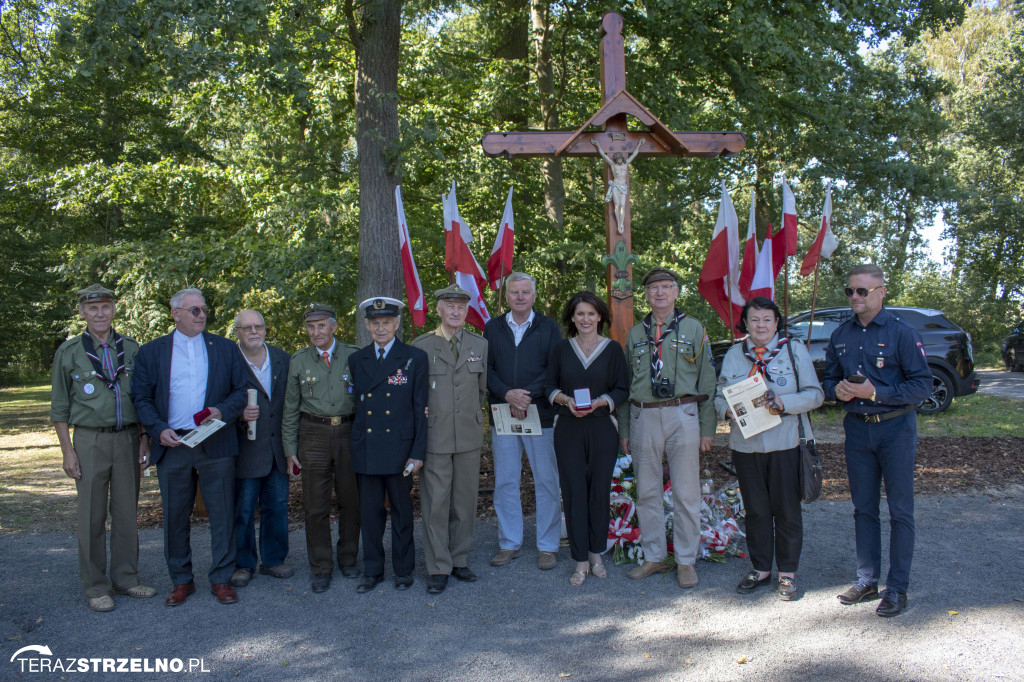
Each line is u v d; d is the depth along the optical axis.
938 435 8.80
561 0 10.98
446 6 10.69
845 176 12.69
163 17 6.39
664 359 4.41
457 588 4.47
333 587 4.54
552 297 11.83
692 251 11.64
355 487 4.70
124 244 10.12
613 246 5.38
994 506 5.86
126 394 4.34
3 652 3.70
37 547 5.62
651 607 4.10
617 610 4.07
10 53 13.38
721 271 5.24
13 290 22.95
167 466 4.27
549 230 11.68
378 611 4.14
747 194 16.84
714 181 15.27
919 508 5.84
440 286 11.77
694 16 9.27
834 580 4.41
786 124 11.00
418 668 3.45
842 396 3.95
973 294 24.77
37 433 13.17
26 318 24.08
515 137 5.33
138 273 9.79
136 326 11.10
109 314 4.32
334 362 4.64
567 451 4.50
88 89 15.43
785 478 4.12
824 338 11.07
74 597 4.46
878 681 3.18
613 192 5.32
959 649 3.45
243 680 3.38
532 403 4.70
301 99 7.26
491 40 12.60
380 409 4.38
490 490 6.80
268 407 4.69
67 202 11.60
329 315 4.65
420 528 5.85
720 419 4.50
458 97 12.26
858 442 4.02
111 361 4.32
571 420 4.51
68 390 4.25
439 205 11.84
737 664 3.38
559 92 12.20
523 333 4.90
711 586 4.39
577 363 4.53
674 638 3.69
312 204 10.27
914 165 12.48
